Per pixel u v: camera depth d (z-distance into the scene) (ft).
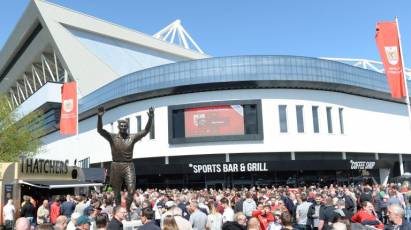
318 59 134.10
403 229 21.11
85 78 199.00
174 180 133.08
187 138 128.36
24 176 80.12
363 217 35.53
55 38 199.21
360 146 143.02
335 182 136.15
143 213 27.37
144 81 137.39
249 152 125.59
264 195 65.92
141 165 134.21
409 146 164.45
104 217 25.71
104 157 157.58
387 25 81.35
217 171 126.41
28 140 160.45
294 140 127.85
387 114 158.30
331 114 137.18
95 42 212.64
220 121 127.13
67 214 58.29
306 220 47.73
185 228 30.30
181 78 131.23
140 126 139.95
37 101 207.31
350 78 140.87
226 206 44.80
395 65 80.43
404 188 67.77
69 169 98.63
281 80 128.26
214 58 129.90
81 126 177.78
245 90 128.77
